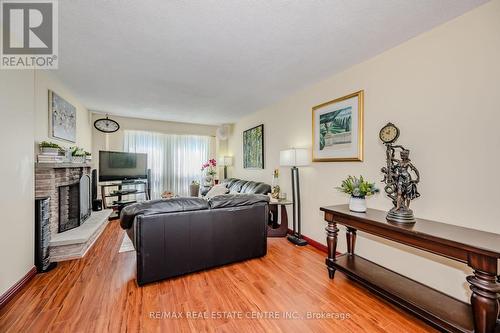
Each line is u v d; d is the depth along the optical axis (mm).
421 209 1906
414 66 1951
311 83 3076
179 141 6008
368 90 2363
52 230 2664
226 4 1534
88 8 1582
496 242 1266
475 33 1583
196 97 3729
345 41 2014
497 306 1176
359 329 1505
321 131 2982
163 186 5797
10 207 1809
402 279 1835
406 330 1500
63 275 2199
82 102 4020
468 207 1620
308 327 1521
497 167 1486
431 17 1677
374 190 2025
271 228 3701
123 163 4859
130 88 3281
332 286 2039
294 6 1550
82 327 1489
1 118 1714
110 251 2830
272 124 4184
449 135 1724
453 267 1712
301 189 3387
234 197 2490
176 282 2090
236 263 2523
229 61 2410
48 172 2533
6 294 1738
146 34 1906
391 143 2094
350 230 2330
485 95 1539
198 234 2234
